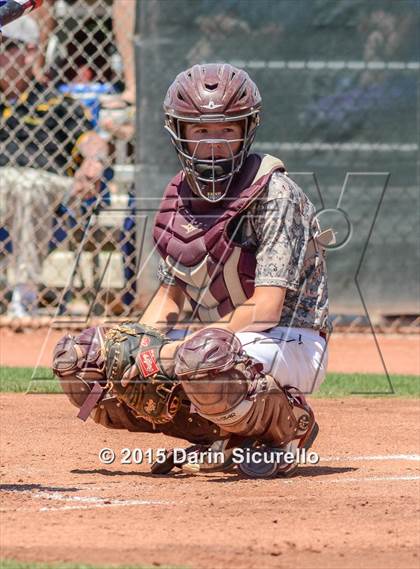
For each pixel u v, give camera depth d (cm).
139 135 2208
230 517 929
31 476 1131
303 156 2242
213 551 812
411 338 2353
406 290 2258
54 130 2373
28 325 2325
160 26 2223
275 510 956
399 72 2234
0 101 2389
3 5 1036
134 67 2252
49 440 1349
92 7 2542
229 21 2228
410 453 1284
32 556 793
